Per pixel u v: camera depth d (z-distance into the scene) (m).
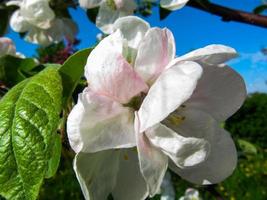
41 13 0.21
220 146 0.09
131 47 0.08
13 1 0.22
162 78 0.08
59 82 0.07
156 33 0.08
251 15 0.16
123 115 0.08
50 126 0.07
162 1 0.16
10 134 0.07
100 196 0.08
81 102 0.07
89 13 0.19
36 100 0.07
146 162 0.08
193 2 0.17
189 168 0.09
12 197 0.06
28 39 0.22
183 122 0.09
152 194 0.08
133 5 0.18
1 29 0.22
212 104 0.09
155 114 0.07
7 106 0.07
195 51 0.08
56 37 0.22
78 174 0.08
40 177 0.06
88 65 0.08
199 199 0.29
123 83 0.08
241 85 0.09
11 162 0.06
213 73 0.09
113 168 0.08
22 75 0.11
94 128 0.08
